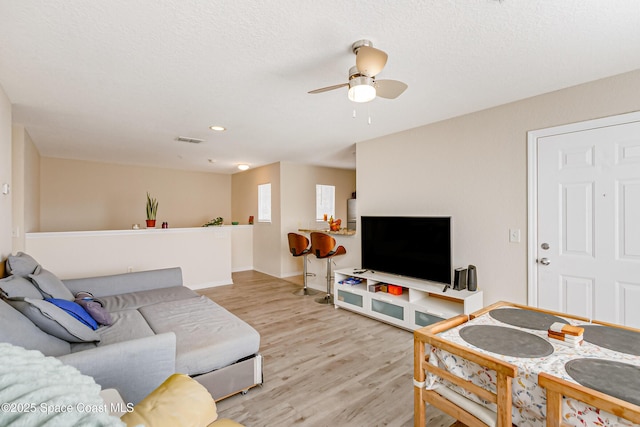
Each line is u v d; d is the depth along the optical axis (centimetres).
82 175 577
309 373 236
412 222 331
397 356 265
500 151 285
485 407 131
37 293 202
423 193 349
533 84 239
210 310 262
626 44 182
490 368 120
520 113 272
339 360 257
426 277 318
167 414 94
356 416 187
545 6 147
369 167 412
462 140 313
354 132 377
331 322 349
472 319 169
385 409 193
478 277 301
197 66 208
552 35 172
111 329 215
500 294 286
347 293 388
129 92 251
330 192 689
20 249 332
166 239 478
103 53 190
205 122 335
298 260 616
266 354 267
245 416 186
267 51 189
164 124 341
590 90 235
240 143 435
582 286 241
